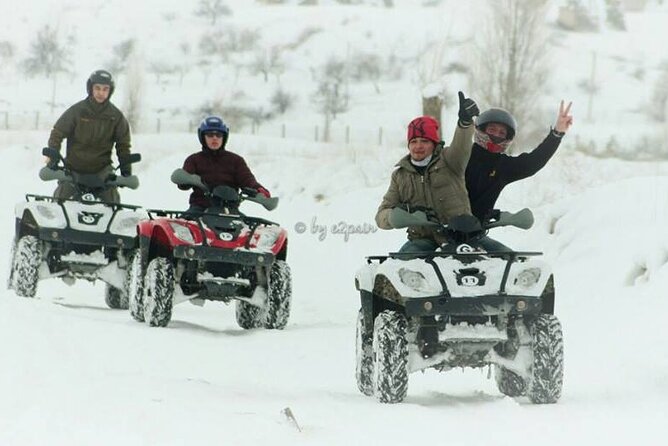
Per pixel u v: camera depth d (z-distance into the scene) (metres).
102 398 18.81
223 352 30.62
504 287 23.09
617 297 39.66
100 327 32.28
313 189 85.94
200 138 38.44
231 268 37.41
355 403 22.19
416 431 18.72
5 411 17.45
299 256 63.03
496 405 22.12
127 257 42.28
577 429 19.08
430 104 73.56
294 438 17.09
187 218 37.41
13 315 28.64
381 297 24.47
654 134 160.50
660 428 19.16
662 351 29.16
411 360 23.17
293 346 32.81
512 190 62.19
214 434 16.69
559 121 26.80
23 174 97.62
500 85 98.25
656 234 44.50
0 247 59.78
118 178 42.56
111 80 43.44
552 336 22.92
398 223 24.00
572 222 50.06
